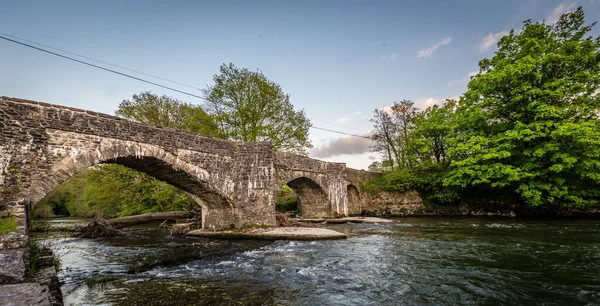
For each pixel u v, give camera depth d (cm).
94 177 2444
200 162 1430
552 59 1803
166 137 1284
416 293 662
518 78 1914
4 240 607
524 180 1998
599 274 757
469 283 719
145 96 2570
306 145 2875
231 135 2642
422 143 2898
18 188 882
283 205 3067
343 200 2683
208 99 2628
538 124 1817
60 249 1281
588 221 1859
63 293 683
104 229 1722
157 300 631
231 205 1588
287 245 1288
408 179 2978
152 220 2106
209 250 1210
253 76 2656
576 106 1833
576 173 1912
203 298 642
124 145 1135
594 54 1833
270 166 1747
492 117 2144
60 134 984
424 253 1061
